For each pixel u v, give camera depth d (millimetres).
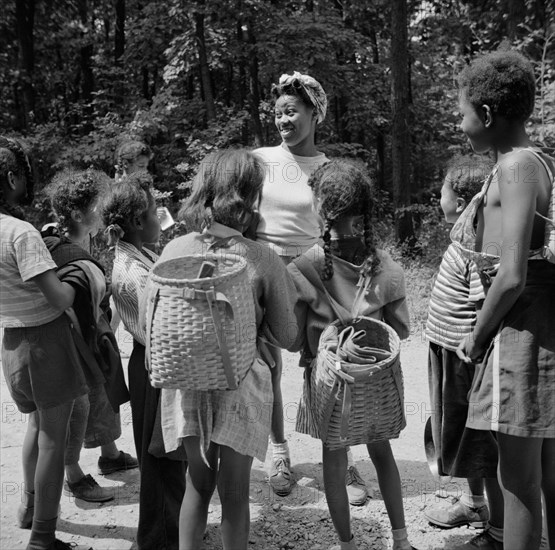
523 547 2244
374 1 14156
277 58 11625
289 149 3445
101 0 15883
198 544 2420
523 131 2279
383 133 15195
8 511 3225
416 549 2879
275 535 3018
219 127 11508
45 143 12367
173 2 11969
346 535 2725
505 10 12039
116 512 3232
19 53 15211
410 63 14008
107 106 14047
